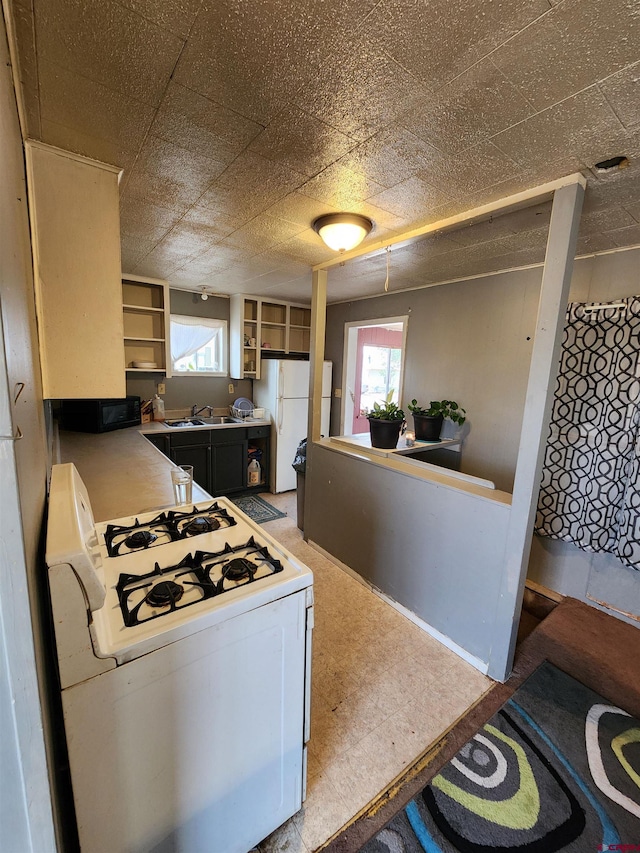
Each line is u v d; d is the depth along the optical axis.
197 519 1.42
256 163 1.43
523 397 2.76
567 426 2.28
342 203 1.76
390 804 1.27
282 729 1.09
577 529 2.27
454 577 1.96
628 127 1.16
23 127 1.10
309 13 0.80
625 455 2.09
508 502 1.73
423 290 3.43
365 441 2.95
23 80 1.00
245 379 4.62
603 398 2.15
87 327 1.20
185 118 1.17
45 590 0.80
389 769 1.38
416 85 1.00
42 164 1.09
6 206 0.53
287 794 1.16
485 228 1.96
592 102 1.05
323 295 2.87
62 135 1.27
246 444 4.09
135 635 0.81
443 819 1.23
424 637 2.08
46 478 1.16
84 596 0.71
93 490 1.81
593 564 2.31
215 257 2.71
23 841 0.60
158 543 1.26
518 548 1.67
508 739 1.49
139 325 3.73
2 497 0.51
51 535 0.75
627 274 2.15
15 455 0.51
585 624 2.17
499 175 1.48
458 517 1.92
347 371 4.47
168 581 1.01
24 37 0.85
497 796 1.29
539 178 1.49
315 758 1.41
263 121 1.18
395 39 0.86
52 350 1.16
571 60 0.90
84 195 1.15
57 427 3.27
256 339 4.36
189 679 0.88
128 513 1.53
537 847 1.16
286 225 2.05
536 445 1.60
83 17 0.81
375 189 1.62
